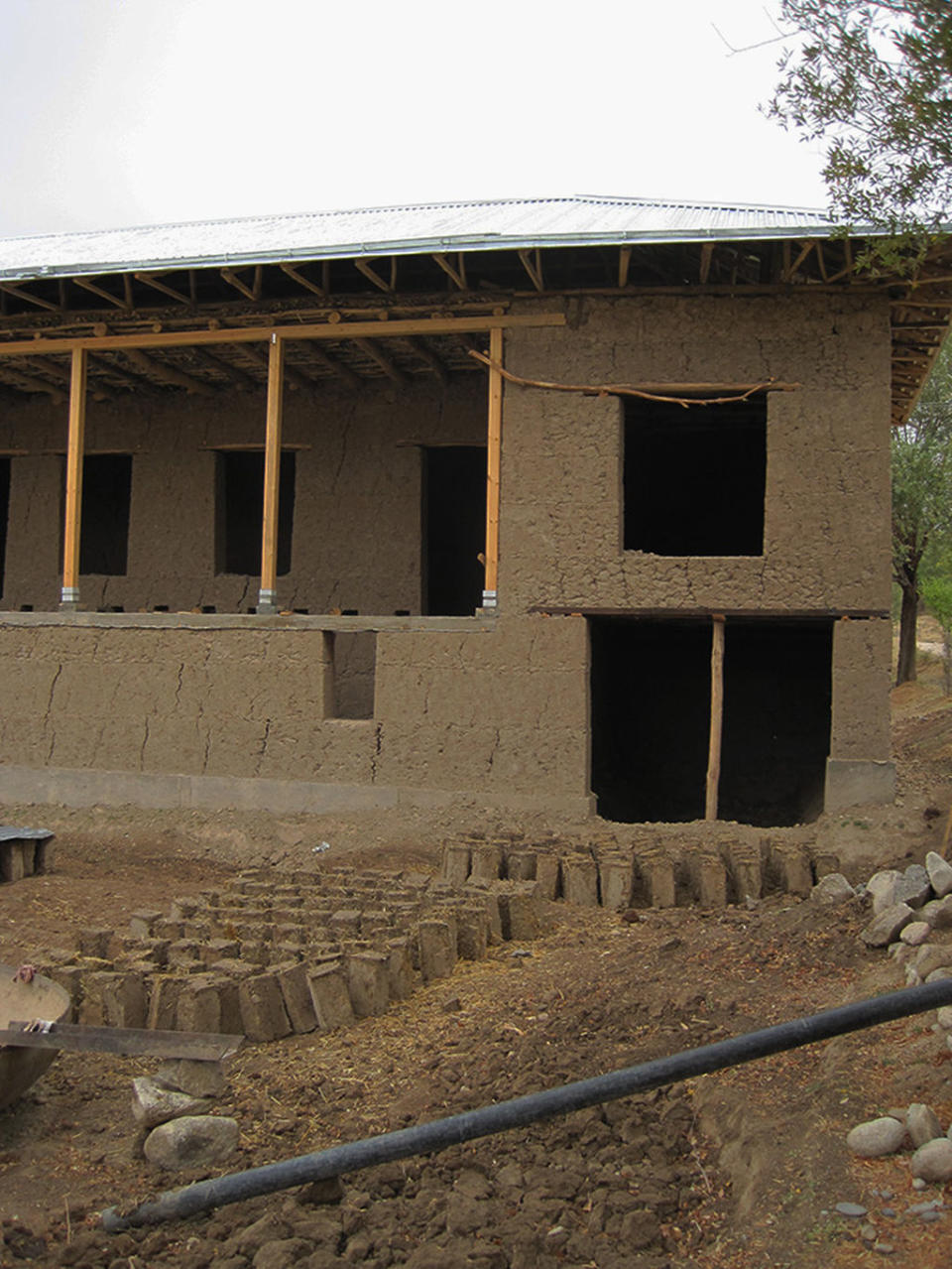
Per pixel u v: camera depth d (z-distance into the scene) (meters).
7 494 20.91
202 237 15.92
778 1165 5.28
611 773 18.09
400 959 8.39
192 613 14.38
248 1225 5.36
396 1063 7.24
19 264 14.20
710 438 18.59
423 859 12.88
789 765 17.50
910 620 28.17
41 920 10.88
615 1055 6.80
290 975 7.79
